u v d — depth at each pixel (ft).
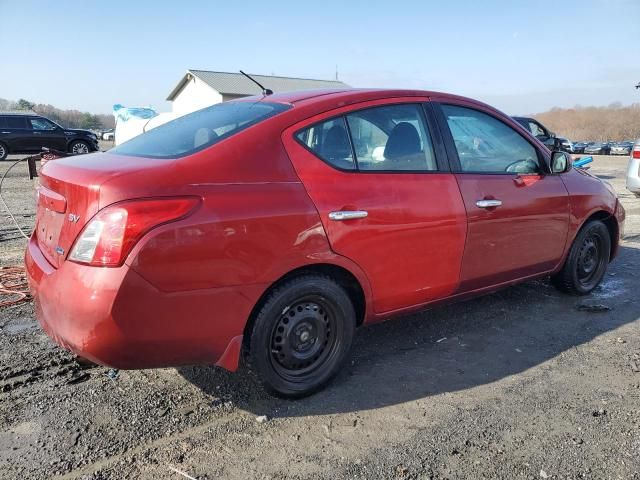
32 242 10.18
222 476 7.93
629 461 8.35
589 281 16.19
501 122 13.35
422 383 10.83
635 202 35.63
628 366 11.60
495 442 8.83
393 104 11.30
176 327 8.25
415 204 10.84
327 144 10.11
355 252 10.03
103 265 7.73
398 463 8.28
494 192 12.38
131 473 7.96
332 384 10.73
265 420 9.39
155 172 8.30
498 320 14.17
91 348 7.86
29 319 13.48
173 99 151.23
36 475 7.84
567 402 10.11
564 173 14.64
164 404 9.82
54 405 9.67
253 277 8.82
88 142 69.92
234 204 8.63
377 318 11.02
